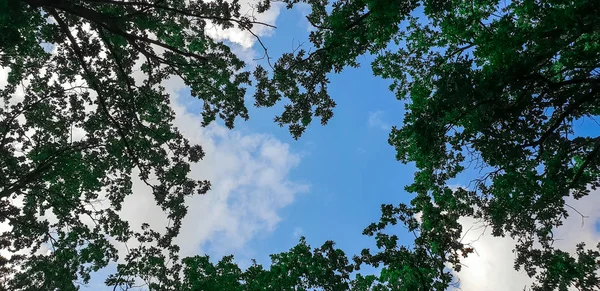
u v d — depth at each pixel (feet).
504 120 34.55
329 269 48.44
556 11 27.86
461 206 45.78
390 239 48.42
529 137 34.63
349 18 39.14
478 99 31.55
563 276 43.50
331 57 41.63
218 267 47.98
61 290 48.75
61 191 54.44
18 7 32.01
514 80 30.91
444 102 34.01
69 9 34.94
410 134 37.55
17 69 47.57
